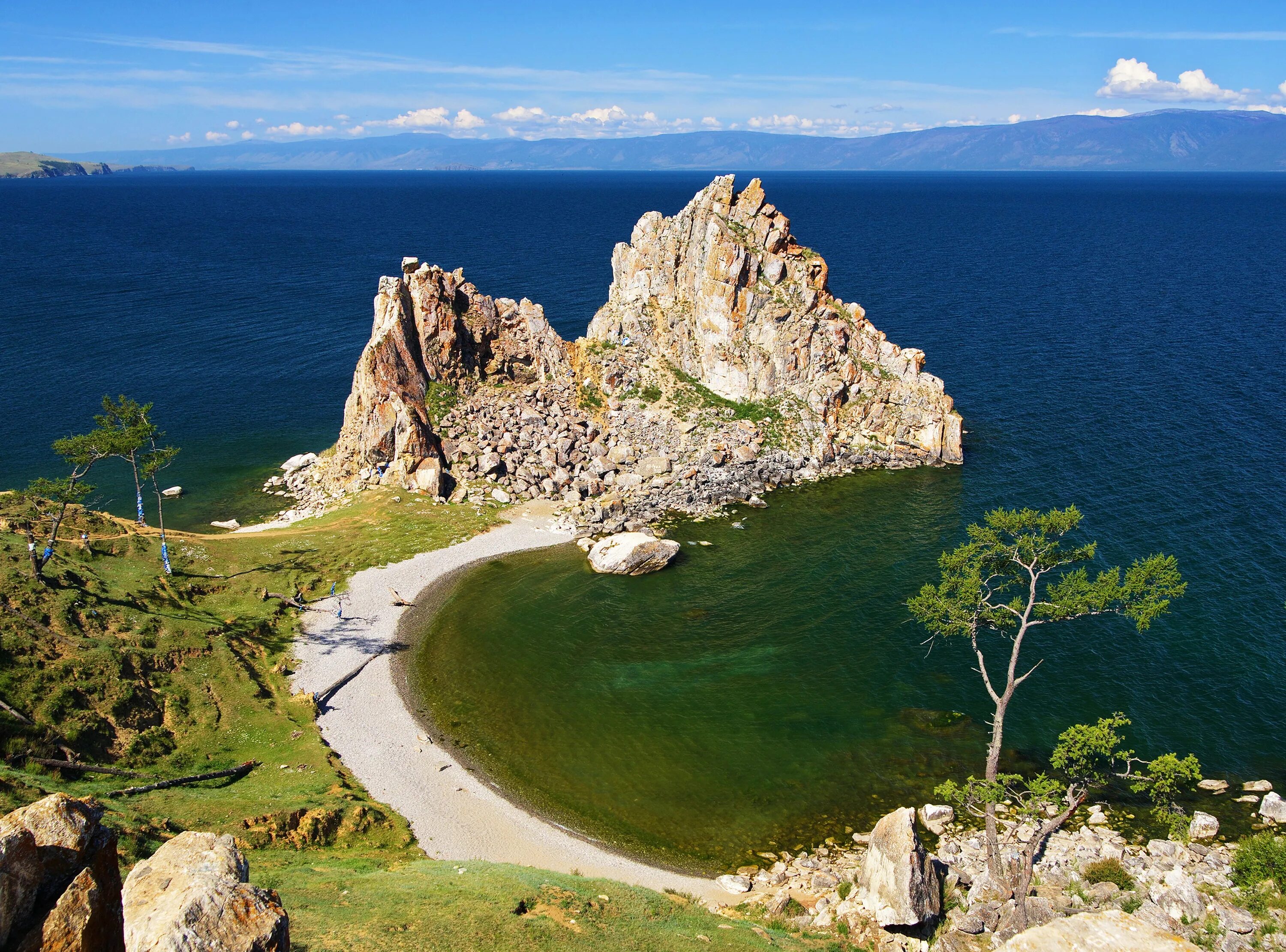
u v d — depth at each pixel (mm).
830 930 42250
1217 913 41250
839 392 114312
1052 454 111375
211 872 21328
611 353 120438
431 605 77938
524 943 34500
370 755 57125
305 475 107812
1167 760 43938
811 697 64438
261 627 70188
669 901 43094
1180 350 158875
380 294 108250
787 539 92188
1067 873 46125
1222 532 86938
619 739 60000
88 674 53531
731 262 114625
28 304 192750
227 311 192750
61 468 108062
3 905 15750
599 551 85750
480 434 106188
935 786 54781
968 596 53938
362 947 32250
